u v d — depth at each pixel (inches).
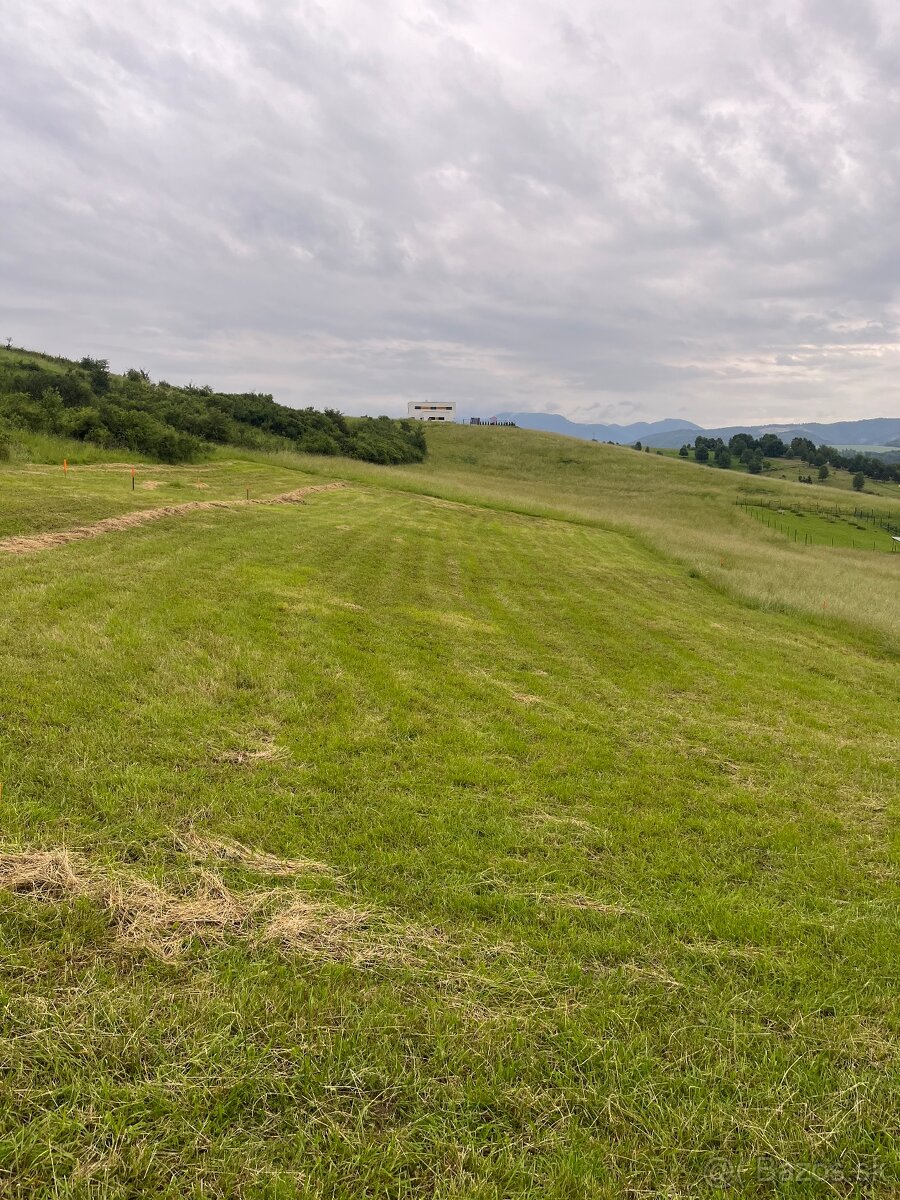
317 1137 85.7
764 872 168.2
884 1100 101.4
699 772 227.1
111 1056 91.7
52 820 143.0
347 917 128.4
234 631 287.7
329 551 530.0
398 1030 103.9
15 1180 75.3
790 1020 116.6
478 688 281.0
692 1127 93.4
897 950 139.8
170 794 161.0
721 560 906.1
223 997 104.7
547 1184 84.0
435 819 169.5
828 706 336.5
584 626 443.2
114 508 539.8
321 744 203.2
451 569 572.4
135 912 120.6
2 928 111.7
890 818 211.5
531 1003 113.2
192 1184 78.2
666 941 134.0
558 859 160.1
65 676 213.5
